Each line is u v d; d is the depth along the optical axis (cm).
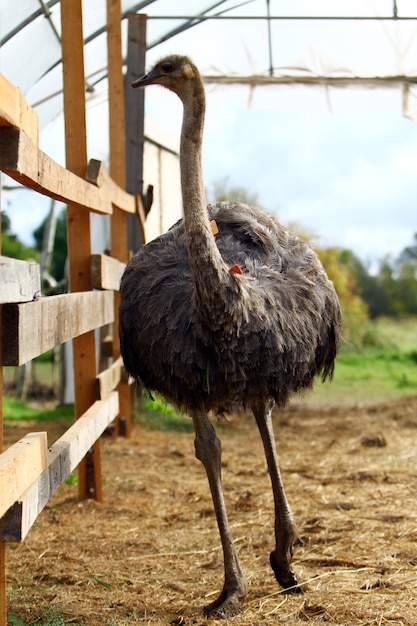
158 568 475
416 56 982
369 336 1978
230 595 403
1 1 664
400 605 405
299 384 427
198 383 391
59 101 950
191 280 403
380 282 2612
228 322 372
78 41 541
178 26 953
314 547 502
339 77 1023
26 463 317
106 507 601
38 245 2519
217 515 408
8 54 769
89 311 484
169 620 397
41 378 1588
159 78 401
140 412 951
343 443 838
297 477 692
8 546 505
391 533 521
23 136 307
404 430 896
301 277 427
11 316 305
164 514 588
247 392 397
